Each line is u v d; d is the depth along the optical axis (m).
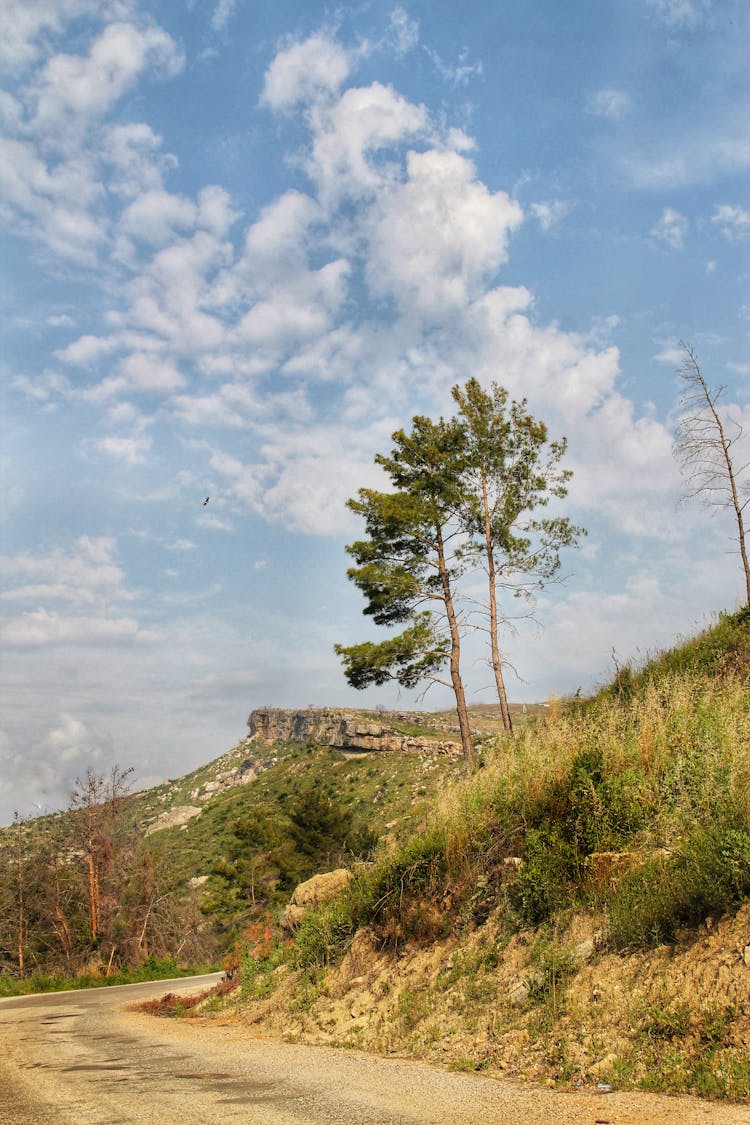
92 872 46.22
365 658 25.77
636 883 8.35
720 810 8.47
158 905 48.72
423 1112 5.78
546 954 8.50
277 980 14.02
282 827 61.38
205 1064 8.84
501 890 10.38
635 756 11.19
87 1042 11.77
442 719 132.50
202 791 148.62
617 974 7.53
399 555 27.72
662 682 15.05
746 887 7.11
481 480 27.30
